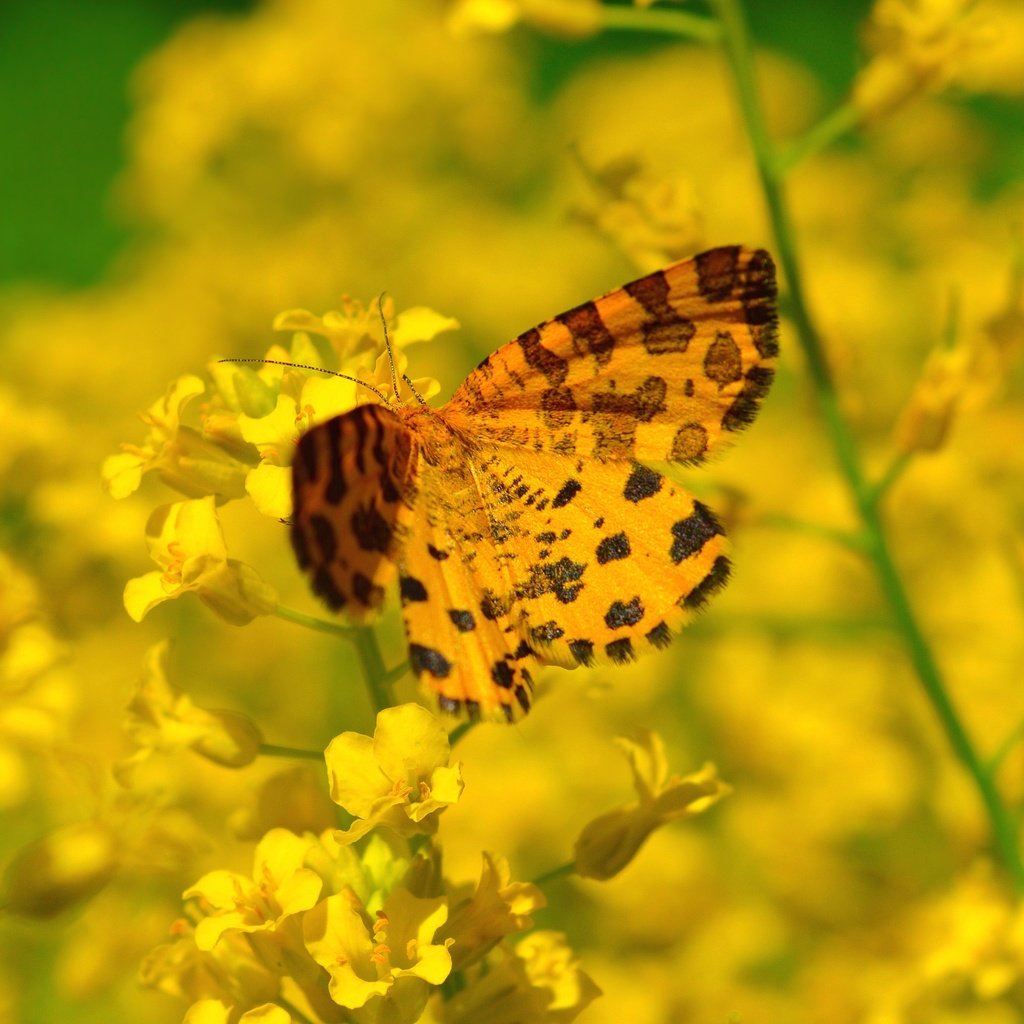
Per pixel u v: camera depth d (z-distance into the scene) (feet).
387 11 1.41
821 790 0.92
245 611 0.74
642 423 0.75
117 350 1.29
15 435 0.83
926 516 1.05
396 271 1.33
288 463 0.74
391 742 0.73
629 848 0.75
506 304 1.36
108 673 0.91
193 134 1.31
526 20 0.85
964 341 0.83
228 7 2.76
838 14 2.56
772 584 1.06
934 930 0.86
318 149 1.30
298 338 0.76
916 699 0.92
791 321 0.84
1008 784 0.89
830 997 0.88
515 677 0.74
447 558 0.74
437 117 1.40
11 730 0.79
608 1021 0.87
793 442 1.17
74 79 2.58
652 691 0.96
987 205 1.59
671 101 1.63
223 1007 0.74
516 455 0.75
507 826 0.91
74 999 0.84
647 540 0.75
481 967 0.75
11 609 0.80
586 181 0.83
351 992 0.72
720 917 0.90
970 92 0.91
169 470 0.75
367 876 0.74
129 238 2.07
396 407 0.76
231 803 0.86
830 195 1.45
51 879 0.77
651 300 0.75
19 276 2.05
